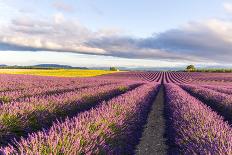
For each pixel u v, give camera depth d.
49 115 9.81
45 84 25.27
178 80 67.56
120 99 12.12
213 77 78.06
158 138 8.99
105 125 6.71
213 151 5.29
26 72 81.69
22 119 8.31
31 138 4.79
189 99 14.99
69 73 86.44
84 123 6.46
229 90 26.78
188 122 8.59
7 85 21.50
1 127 7.35
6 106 8.75
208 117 8.69
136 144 8.19
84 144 5.28
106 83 32.41
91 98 15.56
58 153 4.56
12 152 4.21
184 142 7.11
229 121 12.16
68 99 12.27
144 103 15.74
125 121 8.71
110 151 5.84
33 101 10.34
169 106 15.86
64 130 5.47
